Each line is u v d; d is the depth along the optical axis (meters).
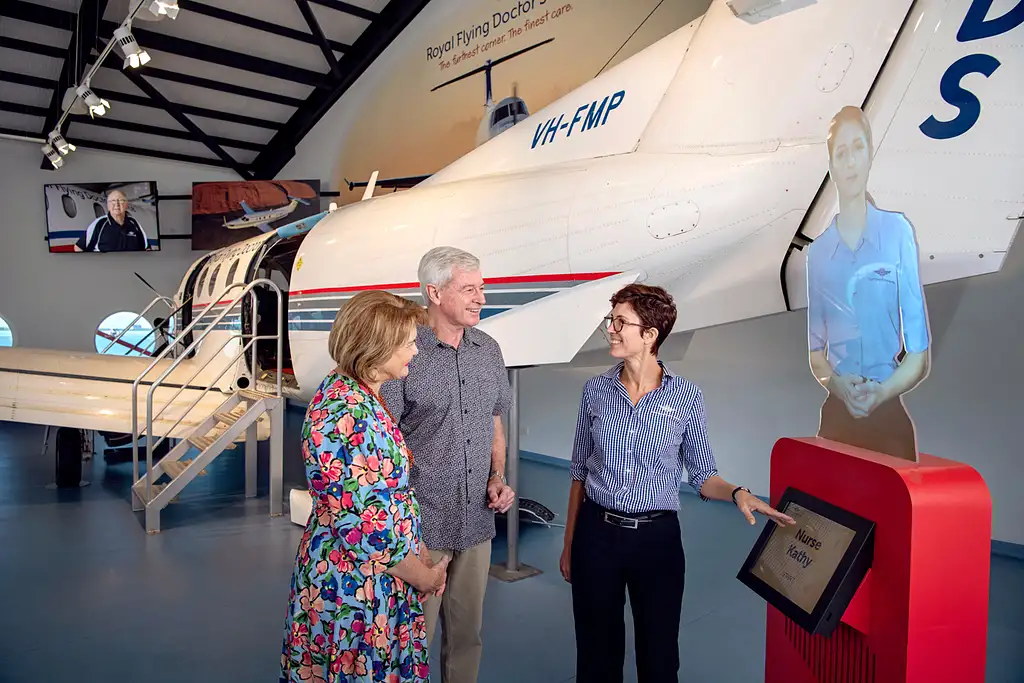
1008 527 3.45
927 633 1.11
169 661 2.36
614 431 1.56
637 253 2.54
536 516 4.14
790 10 2.16
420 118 7.89
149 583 3.13
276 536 3.88
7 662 2.35
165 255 10.83
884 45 1.87
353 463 1.20
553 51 5.96
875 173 1.81
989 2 1.63
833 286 1.38
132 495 4.49
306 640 1.26
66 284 10.19
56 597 2.95
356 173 9.20
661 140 2.56
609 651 1.59
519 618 2.71
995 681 2.18
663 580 1.54
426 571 1.32
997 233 1.61
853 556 1.19
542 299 2.80
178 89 9.26
